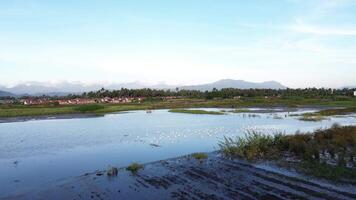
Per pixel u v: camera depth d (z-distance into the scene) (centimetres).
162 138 3228
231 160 2011
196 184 1552
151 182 1617
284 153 2116
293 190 1390
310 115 5694
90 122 5056
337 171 1622
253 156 2070
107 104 10938
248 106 9275
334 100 11338
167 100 13588
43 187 1595
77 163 2144
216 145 2756
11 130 4025
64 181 1689
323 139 2372
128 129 4025
